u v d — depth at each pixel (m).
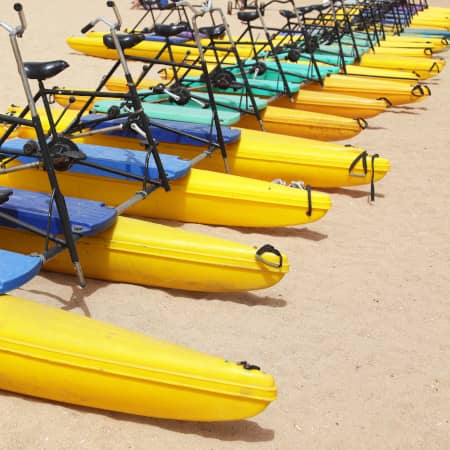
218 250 4.10
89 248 4.26
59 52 11.86
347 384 3.47
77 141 6.14
